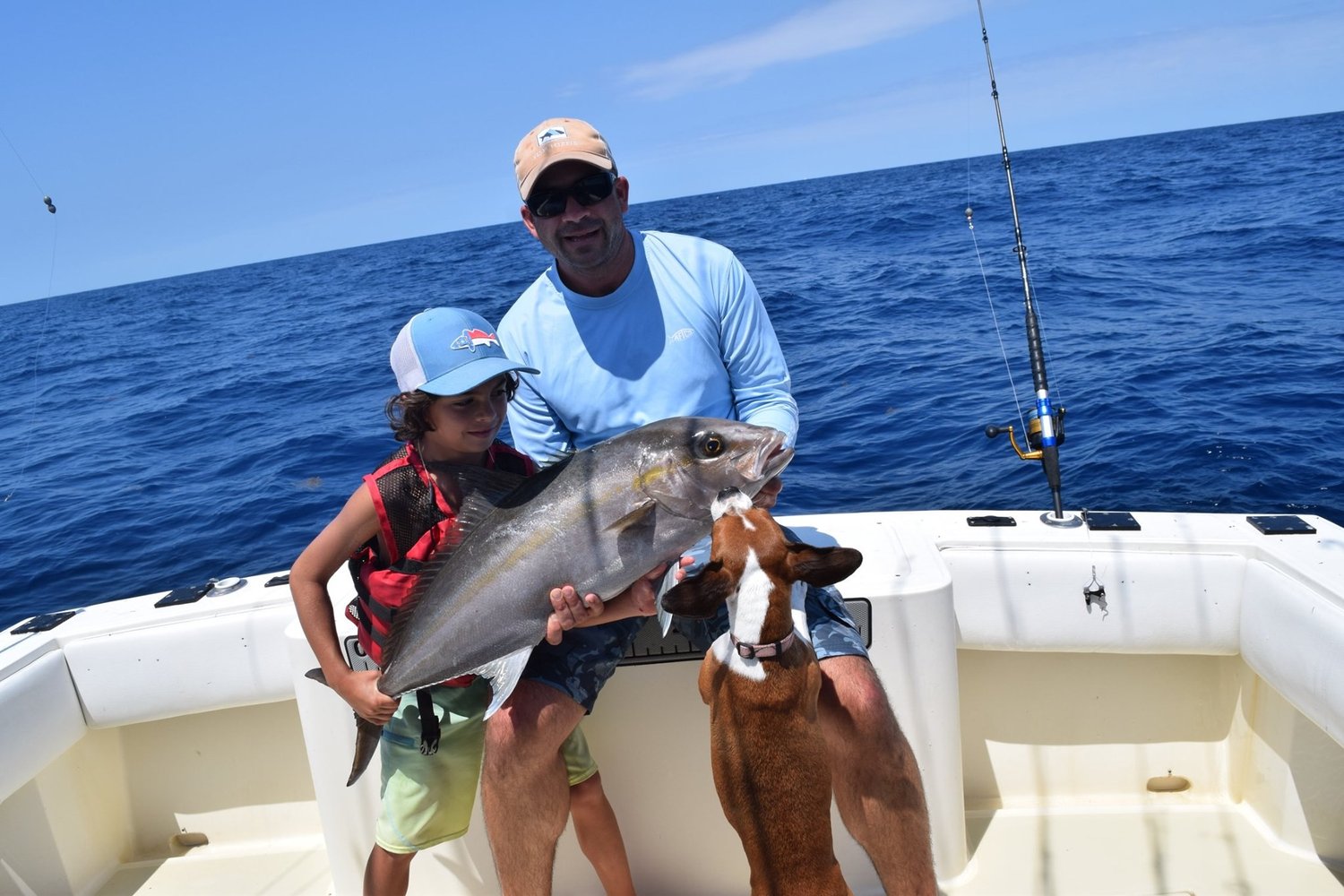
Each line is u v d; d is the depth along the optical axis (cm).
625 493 226
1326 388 818
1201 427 751
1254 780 296
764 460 229
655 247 278
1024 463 715
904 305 1444
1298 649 251
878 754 233
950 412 859
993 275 1627
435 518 235
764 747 209
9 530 899
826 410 908
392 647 231
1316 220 1886
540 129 259
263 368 1748
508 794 237
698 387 273
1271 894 266
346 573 316
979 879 283
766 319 286
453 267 3772
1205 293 1315
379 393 1343
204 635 306
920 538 294
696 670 270
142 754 334
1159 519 297
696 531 232
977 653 313
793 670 210
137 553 801
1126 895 272
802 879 208
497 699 224
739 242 2705
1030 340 324
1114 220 2336
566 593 223
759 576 212
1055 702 313
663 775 277
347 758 284
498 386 237
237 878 320
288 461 1016
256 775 334
